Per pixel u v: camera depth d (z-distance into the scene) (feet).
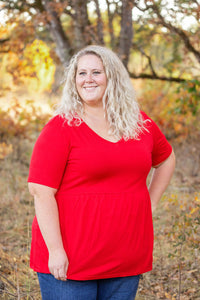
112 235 6.66
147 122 7.78
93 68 7.02
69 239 6.64
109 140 6.89
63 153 6.64
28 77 23.16
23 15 20.04
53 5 18.03
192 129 22.43
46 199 6.56
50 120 6.88
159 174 8.46
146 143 7.39
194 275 11.32
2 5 18.97
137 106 7.58
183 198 15.12
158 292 10.75
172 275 11.35
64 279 6.52
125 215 6.74
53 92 20.71
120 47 19.67
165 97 24.00
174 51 24.03
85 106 7.13
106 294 6.98
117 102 7.13
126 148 6.86
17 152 23.22
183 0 16.97
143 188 7.13
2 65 23.99
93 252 6.60
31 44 21.59
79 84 7.07
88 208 6.64
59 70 21.84
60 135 6.66
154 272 11.69
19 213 15.97
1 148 22.62
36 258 6.88
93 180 6.68
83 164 6.60
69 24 21.79
